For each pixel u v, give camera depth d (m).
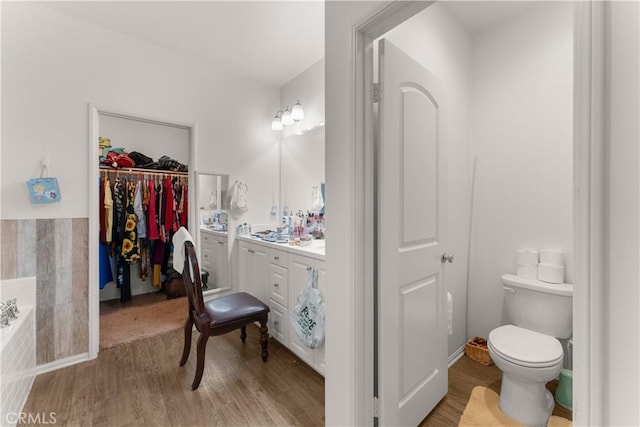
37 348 1.92
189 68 2.67
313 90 2.83
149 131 2.98
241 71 2.95
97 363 2.03
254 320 1.97
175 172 3.16
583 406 0.54
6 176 1.86
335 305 1.22
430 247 1.50
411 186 1.35
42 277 1.96
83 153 2.12
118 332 2.49
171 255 3.29
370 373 1.21
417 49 1.72
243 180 3.06
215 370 1.94
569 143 1.78
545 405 1.49
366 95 1.14
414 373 1.40
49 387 1.76
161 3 1.97
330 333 1.25
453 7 1.94
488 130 2.13
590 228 0.53
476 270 2.21
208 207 2.85
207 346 2.28
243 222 3.06
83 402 1.62
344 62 1.14
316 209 2.78
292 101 3.12
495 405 1.61
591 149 0.53
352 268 1.13
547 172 1.86
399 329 1.29
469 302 2.24
